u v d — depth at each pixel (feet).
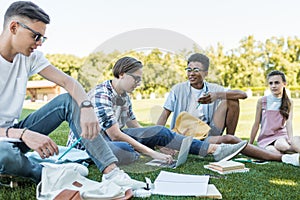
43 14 5.28
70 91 5.68
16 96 5.72
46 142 5.21
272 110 9.45
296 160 7.31
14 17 5.22
